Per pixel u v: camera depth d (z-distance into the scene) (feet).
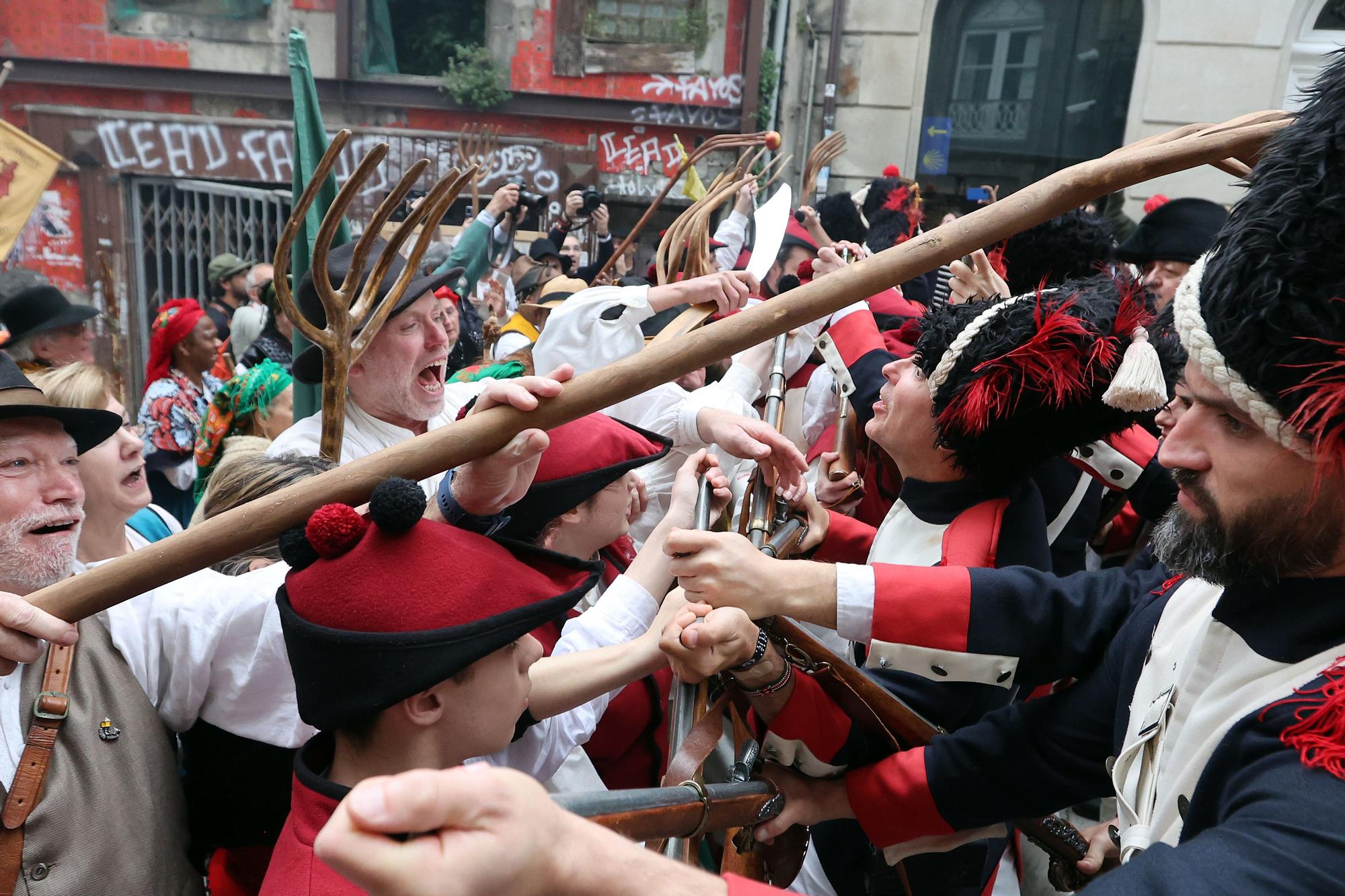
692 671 3.95
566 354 6.63
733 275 6.14
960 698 4.47
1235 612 3.10
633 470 5.78
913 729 4.29
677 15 27.27
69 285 28.53
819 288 3.63
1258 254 2.62
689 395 6.71
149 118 27.81
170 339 13.62
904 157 26.53
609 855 1.93
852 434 6.39
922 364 4.83
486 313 19.54
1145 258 9.27
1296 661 2.91
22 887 3.85
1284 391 2.60
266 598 4.44
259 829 4.73
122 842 4.07
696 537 4.05
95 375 5.91
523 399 3.52
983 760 4.14
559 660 4.38
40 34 27.14
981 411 4.37
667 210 28.53
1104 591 4.25
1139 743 3.47
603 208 20.57
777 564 4.14
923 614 4.13
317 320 6.75
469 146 26.35
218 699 4.54
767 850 4.43
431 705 3.26
